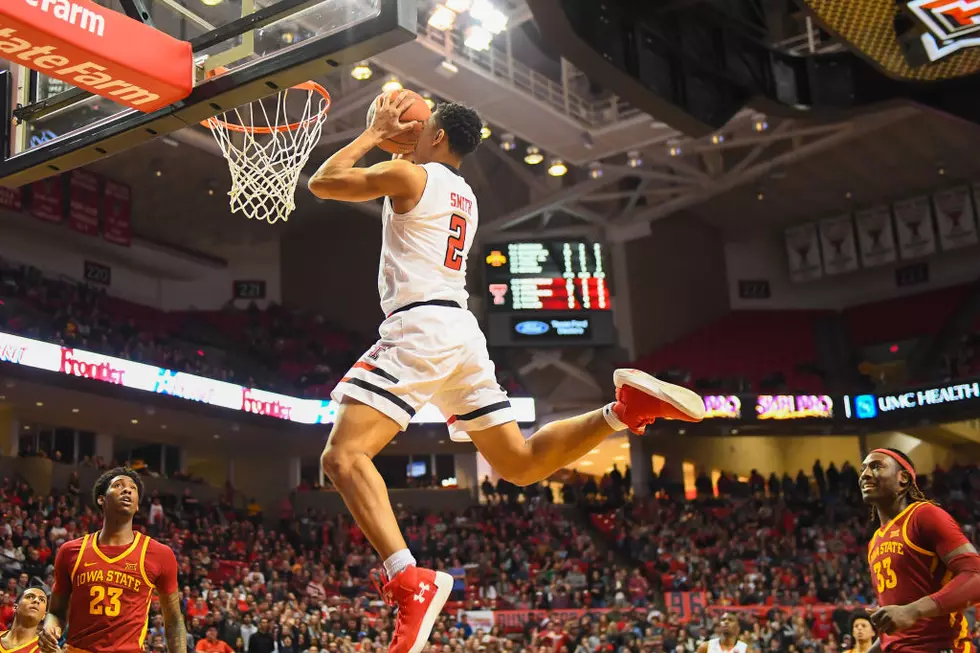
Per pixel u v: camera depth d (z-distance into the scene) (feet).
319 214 102.06
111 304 90.84
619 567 86.33
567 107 78.38
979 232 104.47
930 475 102.53
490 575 80.02
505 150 90.84
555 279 91.56
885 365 109.81
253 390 85.81
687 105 57.62
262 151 27.99
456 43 70.95
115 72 17.01
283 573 73.72
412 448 101.35
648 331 103.91
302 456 101.04
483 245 92.12
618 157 91.66
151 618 52.80
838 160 99.14
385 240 11.57
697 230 113.70
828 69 61.41
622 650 60.03
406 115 11.75
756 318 113.91
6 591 53.93
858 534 90.89
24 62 16.65
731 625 30.14
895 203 108.99
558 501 108.17
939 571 12.87
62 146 19.15
